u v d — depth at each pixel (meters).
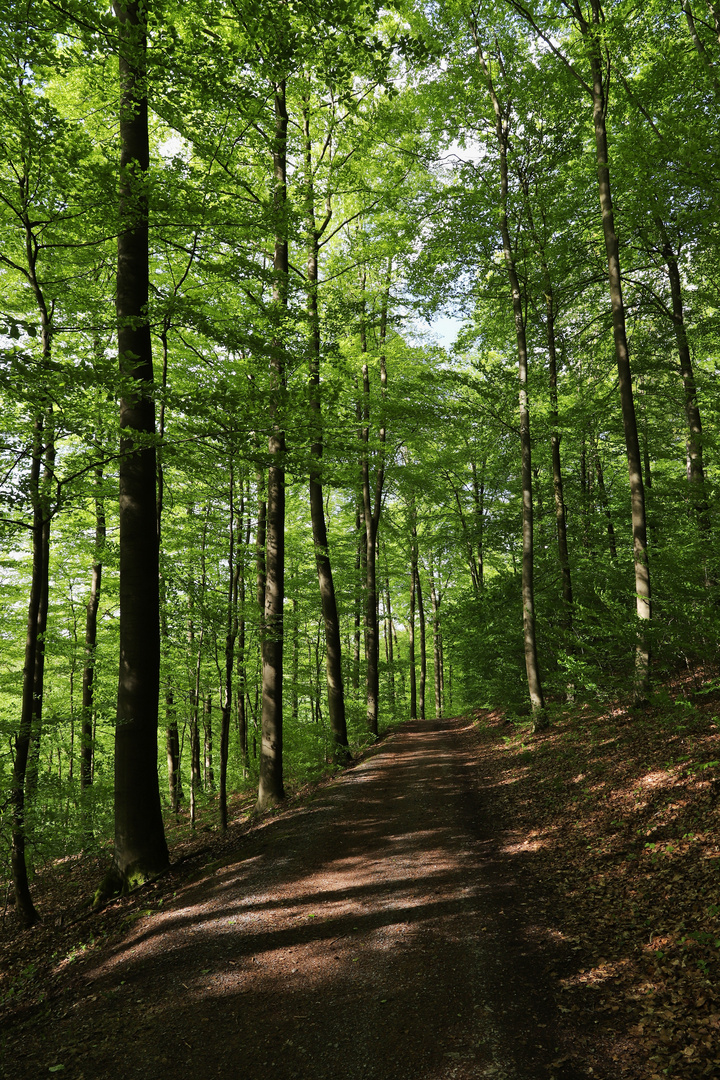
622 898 5.49
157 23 6.69
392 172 13.70
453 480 23.41
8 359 5.79
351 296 15.37
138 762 8.23
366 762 14.61
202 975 5.14
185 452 8.16
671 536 12.24
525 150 13.76
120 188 7.34
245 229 9.09
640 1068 3.49
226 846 9.14
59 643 12.65
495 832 8.32
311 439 9.12
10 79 6.11
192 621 10.71
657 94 10.95
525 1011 4.20
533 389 16.38
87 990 5.25
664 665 11.03
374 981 4.78
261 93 7.45
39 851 8.17
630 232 13.43
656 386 14.43
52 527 14.32
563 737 11.59
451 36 12.41
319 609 19.44
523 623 14.88
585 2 12.04
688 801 6.49
